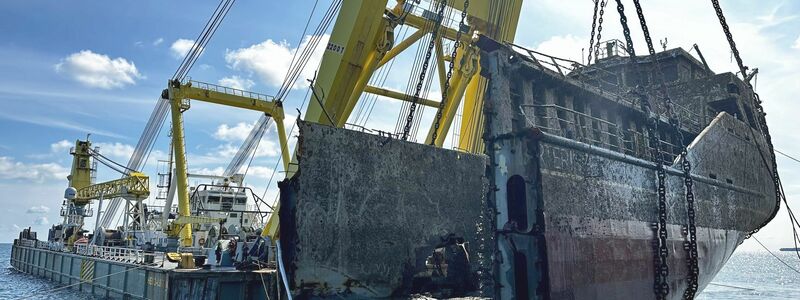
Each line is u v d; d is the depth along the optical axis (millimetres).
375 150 14484
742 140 18562
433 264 15016
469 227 16266
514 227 10258
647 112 13586
